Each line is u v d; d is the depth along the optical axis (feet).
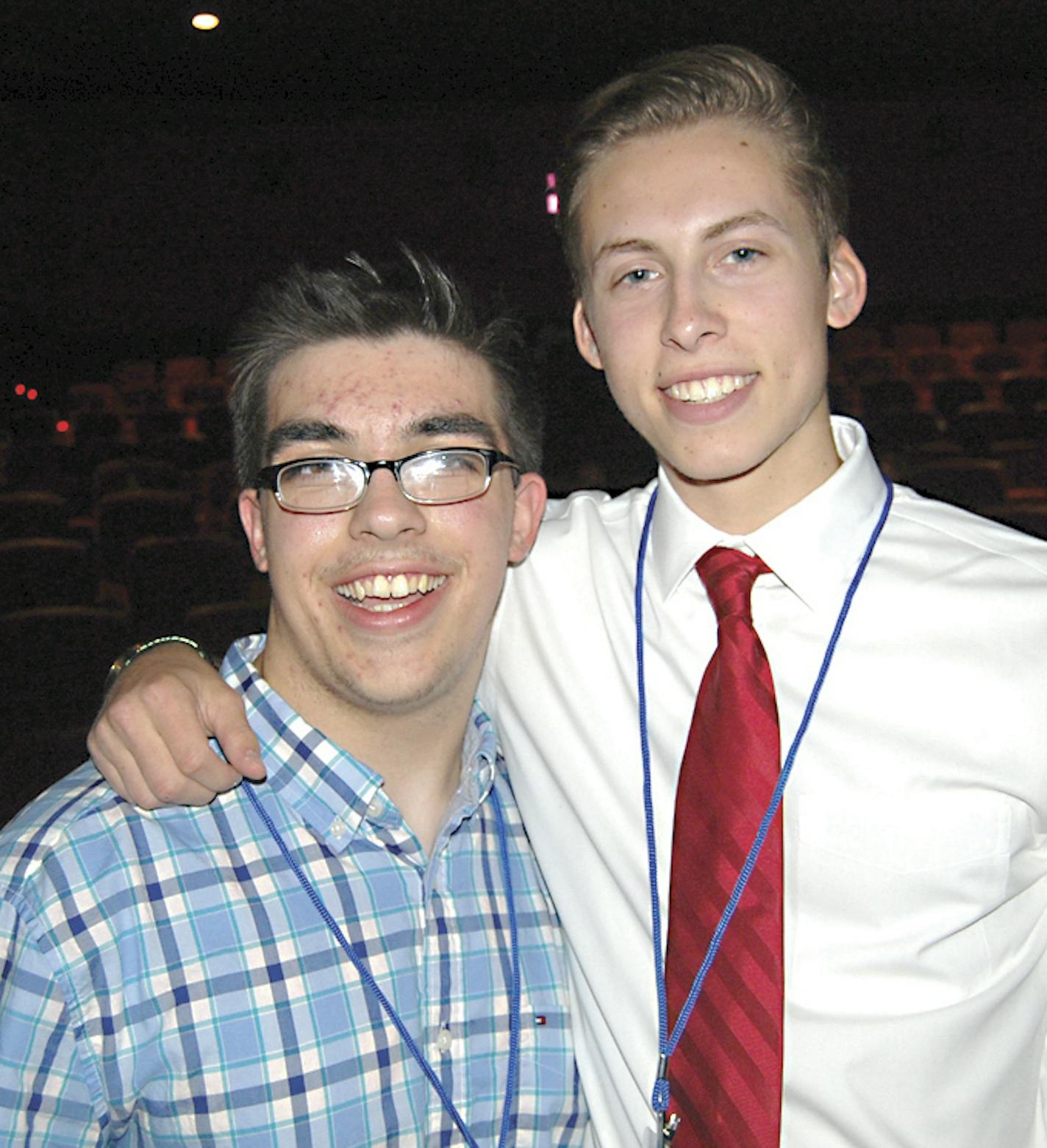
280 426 4.65
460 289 4.84
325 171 31.99
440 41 30.48
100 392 32.55
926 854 4.66
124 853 4.31
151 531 25.59
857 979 4.64
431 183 32.04
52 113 31.24
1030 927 4.79
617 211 4.86
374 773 4.59
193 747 4.12
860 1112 4.59
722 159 4.77
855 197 32.12
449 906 4.72
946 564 4.97
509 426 4.96
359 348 4.68
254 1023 4.31
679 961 4.64
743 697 4.77
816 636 4.95
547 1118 4.82
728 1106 4.45
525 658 5.37
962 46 30.76
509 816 5.23
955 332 32.65
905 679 4.79
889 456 29.63
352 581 4.48
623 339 4.91
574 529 5.60
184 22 29.22
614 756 5.11
